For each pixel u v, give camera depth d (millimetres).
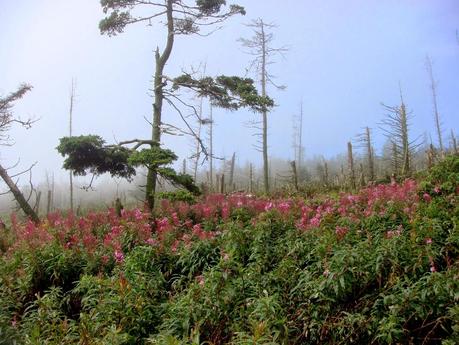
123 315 5492
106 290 6078
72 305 6828
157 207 11766
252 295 5820
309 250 6828
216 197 11781
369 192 10305
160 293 6684
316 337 5422
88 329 5031
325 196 15805
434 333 5141
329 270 5598
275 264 6965
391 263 5941
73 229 9453
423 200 9367
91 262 7551
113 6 13984
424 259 5938
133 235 8594
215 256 7598
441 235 7082
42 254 7621
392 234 6547
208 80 13852
